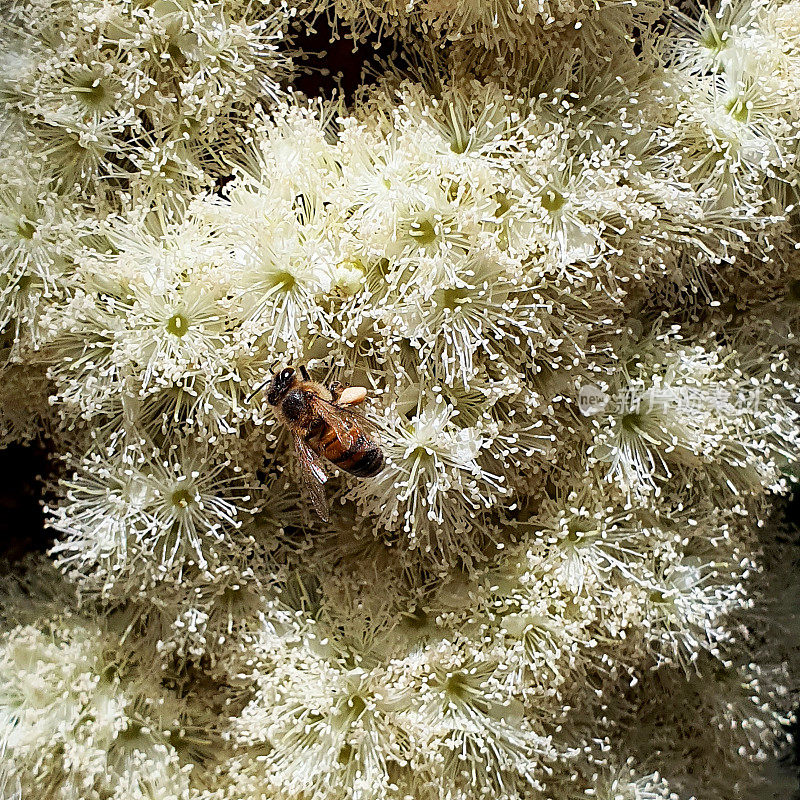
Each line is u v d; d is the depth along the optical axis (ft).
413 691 0.55
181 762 0.56
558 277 0.55
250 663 0.55
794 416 0.59
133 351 0.54
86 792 0.55
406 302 0.54
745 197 0.57
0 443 0.58
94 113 0.55
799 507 0.65
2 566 0.59
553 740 0.58
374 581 0.57
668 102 0.57
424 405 0.55
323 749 0.55
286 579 0.57
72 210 0.56
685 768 0.61
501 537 0.57
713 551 0.59
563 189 0.56
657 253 0.57
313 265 0.54
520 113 0.56
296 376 0.54
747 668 0.61
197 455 0.56
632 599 0.57
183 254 0.55
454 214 0.54
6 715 0.55
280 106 0.55
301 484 0.56
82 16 0.54
